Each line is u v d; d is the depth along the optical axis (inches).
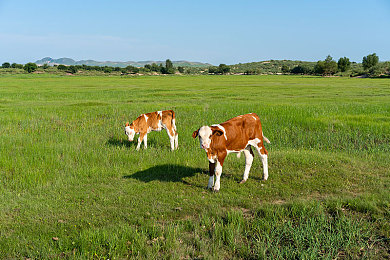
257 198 256.1
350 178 297.9
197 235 187.6
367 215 215.0
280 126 573.9
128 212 230.1
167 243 176.6
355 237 183.8
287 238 186.7
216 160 273.7
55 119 676.1
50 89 1915.6
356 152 398.0
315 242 179.2
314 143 462.9
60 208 238.5
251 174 319.3
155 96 1397.6
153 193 269.3
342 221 197.5
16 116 706.2
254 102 1032.8
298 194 261.0
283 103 985.5
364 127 534.9
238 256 171.6
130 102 1102.4
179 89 1909.4
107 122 655.1
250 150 298.8
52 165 343.3
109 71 6889.8
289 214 217.8
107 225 208.4
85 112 796.0
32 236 194.1
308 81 3181.6
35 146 415.2
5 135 490.6
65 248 177.9
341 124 563.2
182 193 270.2
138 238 184.4
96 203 248.5
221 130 262.1
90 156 375.6
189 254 172.1
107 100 1197.7
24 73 5851.4
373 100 1109.1
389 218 206.4
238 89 1887.3
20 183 289.6
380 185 274.8
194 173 327.9
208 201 249.0
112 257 167.0
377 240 179.2
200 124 615.8
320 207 220.8
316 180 293.1
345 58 5689.0
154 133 539.8
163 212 228.1
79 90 1815.9
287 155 372.5
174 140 446.0
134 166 349.4
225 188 279.7
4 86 2252.7
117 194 267.1
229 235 185.0
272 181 296.5
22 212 232.2
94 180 305.7
